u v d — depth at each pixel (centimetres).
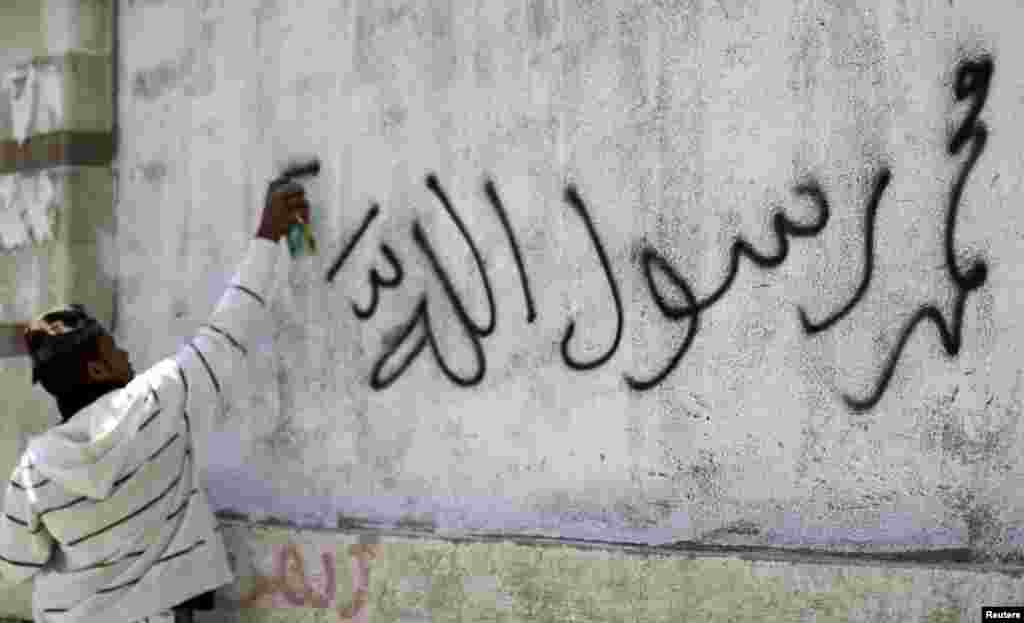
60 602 433
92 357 434
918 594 402
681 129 462
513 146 501
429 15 525
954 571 397
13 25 654
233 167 586
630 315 471
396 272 532
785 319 439
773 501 439
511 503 498
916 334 414
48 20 638
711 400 453
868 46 425
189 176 602
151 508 436
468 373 511
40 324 435
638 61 471
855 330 425
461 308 514
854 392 425
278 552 552
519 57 500
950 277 409
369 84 542
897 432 417
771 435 441
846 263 427
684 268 460
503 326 502
